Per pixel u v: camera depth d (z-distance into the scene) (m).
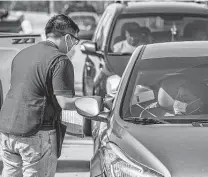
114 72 15.27
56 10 91.94
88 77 18.33
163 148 8.08
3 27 27.98
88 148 15.37
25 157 8.77
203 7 18.48
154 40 17.45
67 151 15.05
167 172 7.65
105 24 18.48
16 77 8.77
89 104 9.25
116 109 9.40
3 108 8.77
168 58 10.41
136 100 9.61
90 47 17.23
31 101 8.64
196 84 9.91
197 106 9.63
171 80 9.95
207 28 17.83
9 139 8.75
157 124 8.91
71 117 10.04
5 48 13.58
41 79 8.65
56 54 8.70
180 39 17.62
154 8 18.22
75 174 13.17
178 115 9.43
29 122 8.60
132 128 8.70
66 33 8.95
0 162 13.48
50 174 8.98
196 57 10.41
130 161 7.96
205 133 8.46
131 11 17.98
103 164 8.30
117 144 8.35
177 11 18.09
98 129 10.06
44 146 8.77
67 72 8.68
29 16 75.31
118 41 17.25
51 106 8.78
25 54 8.84
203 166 7.67
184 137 8.34
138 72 10.14
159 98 9.72
